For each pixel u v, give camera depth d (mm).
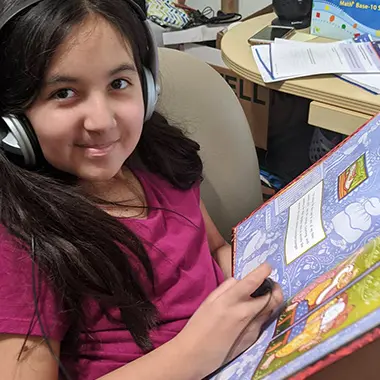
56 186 673
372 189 616
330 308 487
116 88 655
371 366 527
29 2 602
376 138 692
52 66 603
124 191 807
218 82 1084
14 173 652
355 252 546
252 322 616
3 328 590
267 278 657
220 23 1724
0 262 608
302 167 1479
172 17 1697
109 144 662
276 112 1463
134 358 693
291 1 1333
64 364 675
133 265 710
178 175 883
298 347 470
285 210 766
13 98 630
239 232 839
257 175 1144
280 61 1139
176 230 815
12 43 609
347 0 1223
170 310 743
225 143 1076
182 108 1030
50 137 638
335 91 1009
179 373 610
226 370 598
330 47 1195
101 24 619
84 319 667
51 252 625
